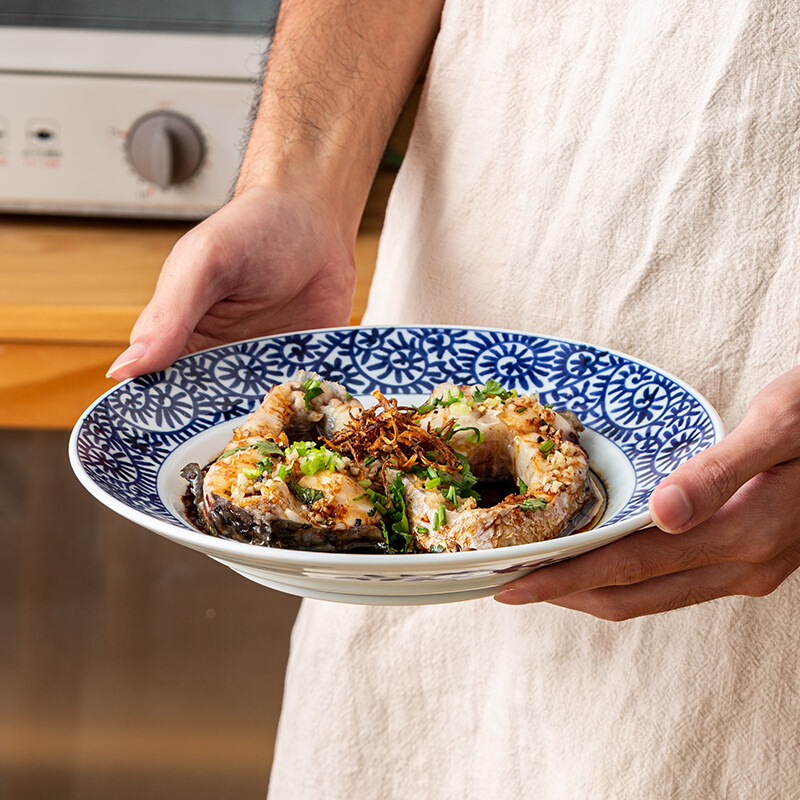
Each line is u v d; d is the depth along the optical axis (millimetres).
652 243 747
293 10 854
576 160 767
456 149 816
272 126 820
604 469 683
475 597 609
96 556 1088
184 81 1032
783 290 727
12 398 978
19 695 1139
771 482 639
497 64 790
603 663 797
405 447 666
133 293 977
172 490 655
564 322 783
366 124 839
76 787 1183
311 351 751
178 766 1180
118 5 1031
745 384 744
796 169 716
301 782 914
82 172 1062
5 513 1062
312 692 904
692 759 781
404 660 871
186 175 1057
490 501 671
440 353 762
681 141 733
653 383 703
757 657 766
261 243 762
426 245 836
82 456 625
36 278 995
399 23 844
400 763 886
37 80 1030
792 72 708
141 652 1131
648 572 630
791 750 770
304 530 618
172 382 705
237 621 1127
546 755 822
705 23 721
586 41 758
